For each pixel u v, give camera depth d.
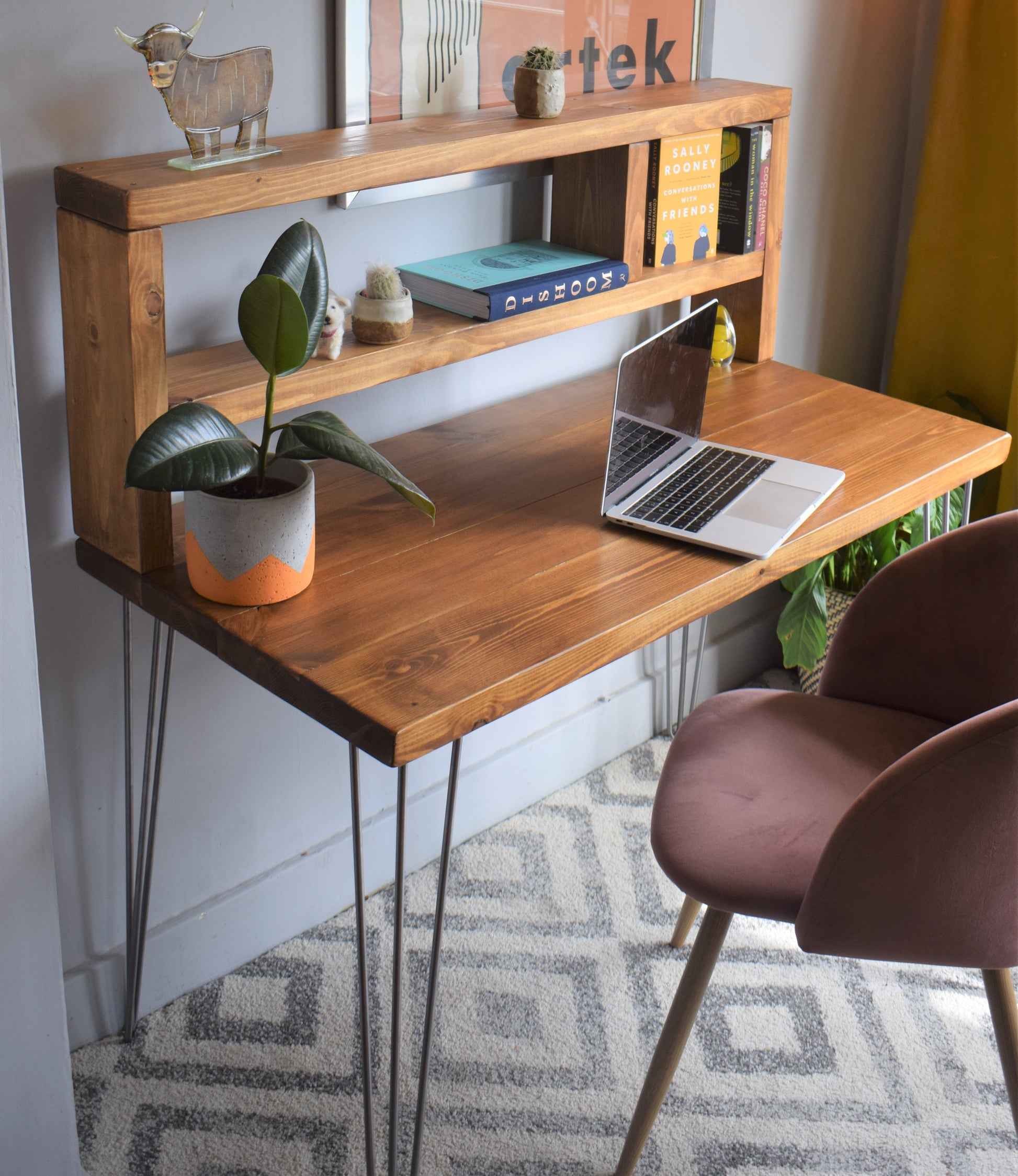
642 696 2.41
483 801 2.16
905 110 2.47
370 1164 1.40
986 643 1.55
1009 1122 1.63
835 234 2.43
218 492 1.32
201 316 1.52
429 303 1.64
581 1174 1.54
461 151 1.45
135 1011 1.72
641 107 1.69
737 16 2.04
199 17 1.29
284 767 1.85
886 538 2.30
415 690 1.17
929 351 2.53
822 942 1.27
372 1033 1.76
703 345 1.70
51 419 1.42
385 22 1.53
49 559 1.47
